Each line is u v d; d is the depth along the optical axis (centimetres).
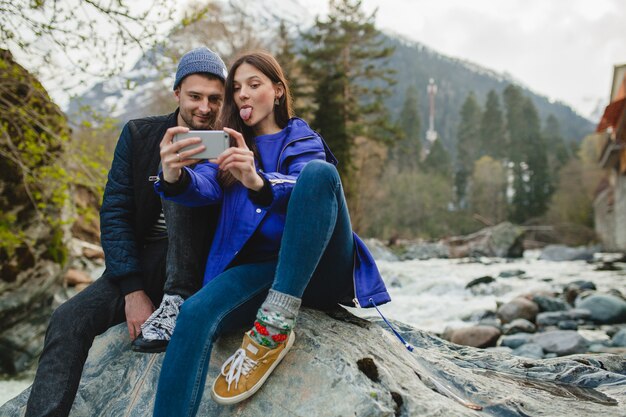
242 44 2117
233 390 178
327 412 171
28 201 593
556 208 5428
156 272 237
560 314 811
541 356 615
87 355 222
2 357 563
